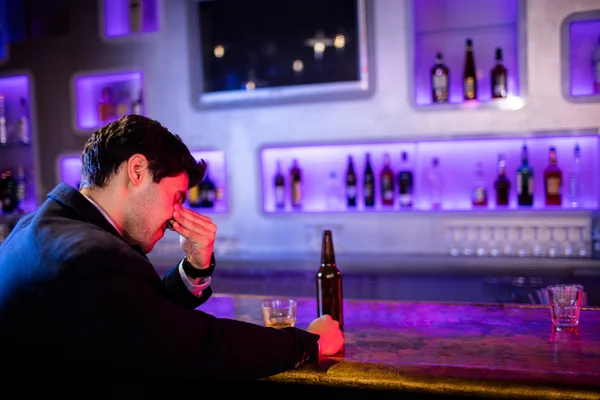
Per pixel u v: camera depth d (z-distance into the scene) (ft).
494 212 10.19
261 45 11.43
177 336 3.66
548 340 4.58
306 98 10.95
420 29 10.85
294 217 11.25
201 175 4.50
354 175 11.05
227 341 3.82
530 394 3.69
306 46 11.19
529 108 9.98
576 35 10.17
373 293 10.34
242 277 10.94
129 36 11.81
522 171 10.27
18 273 3.70
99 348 3.53
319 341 4.35
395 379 3.92
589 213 9.83
